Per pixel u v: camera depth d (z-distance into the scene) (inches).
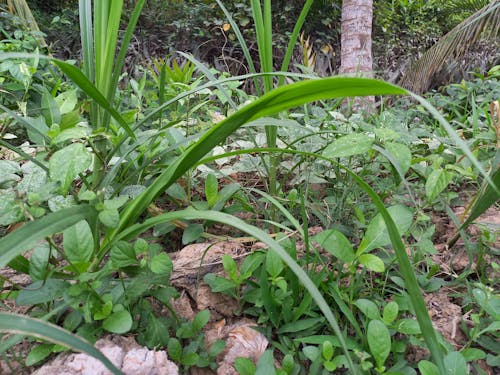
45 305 31.3
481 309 35.0
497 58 191.6
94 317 27.5
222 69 206.8
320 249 42.4
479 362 32.1
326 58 220.8
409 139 52.1
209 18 211.5
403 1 265.3
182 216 26.8
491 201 31.8
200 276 37.7
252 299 34.1
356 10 142.5
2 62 66.2
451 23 276.4
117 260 28.0
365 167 48.1
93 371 25.5
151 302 34.5
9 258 19.5
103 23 32.7
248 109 23.6
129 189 38.0
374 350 27.9
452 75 187.0
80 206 25.4
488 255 42.6
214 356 30.4
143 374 26.2
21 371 28.3
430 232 39.7
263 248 41.9
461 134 65.6
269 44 45.6
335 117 60.5
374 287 38.2
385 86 20.1
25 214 24.3
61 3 229.3
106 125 34.5
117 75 34.3
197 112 73.2
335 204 47.6
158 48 208.7
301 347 32.9
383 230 32.7
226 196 42.9
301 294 35.2
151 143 42.0
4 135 45.8
